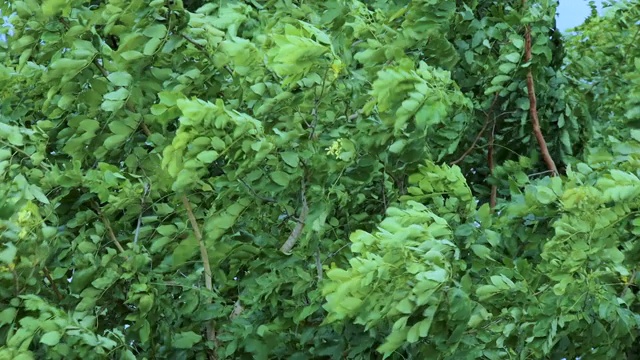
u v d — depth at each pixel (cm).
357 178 215
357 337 200
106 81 214
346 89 229
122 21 209
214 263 219
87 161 233
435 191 219
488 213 213
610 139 219
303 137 207
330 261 224
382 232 181
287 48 189
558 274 196
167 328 207
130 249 205
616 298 202
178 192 200
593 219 193
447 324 184
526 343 201
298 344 214
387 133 212
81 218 212
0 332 190
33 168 208
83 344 186
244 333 208
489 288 193
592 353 210
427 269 178
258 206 212
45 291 214
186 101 185
